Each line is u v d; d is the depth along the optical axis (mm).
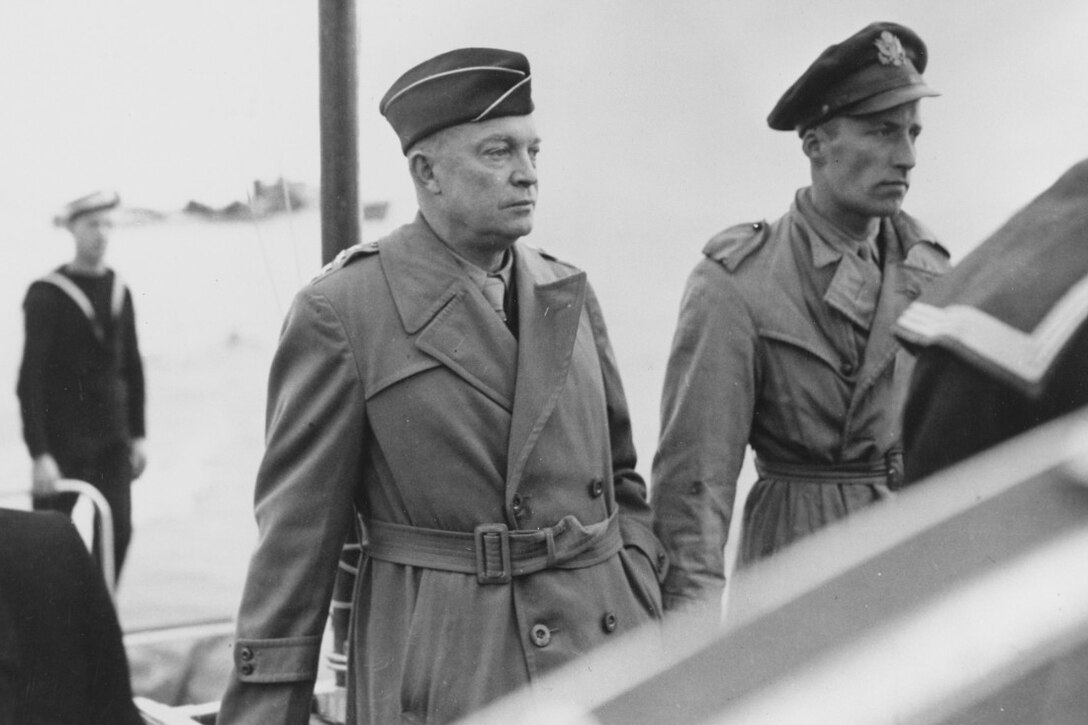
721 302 3230
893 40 3131
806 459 3229
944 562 1472
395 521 2809
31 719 2416
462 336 2756
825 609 1519
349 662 2896
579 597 2760
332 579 2756
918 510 1560
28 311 5387
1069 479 1445
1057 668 1324
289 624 2711
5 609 2443
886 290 3211
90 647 2504
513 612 2719
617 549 2900
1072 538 1405
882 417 3174
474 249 2793
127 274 5551
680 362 3252
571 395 2836
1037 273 1562
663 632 2643
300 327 2770
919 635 1417
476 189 2717
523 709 2439
